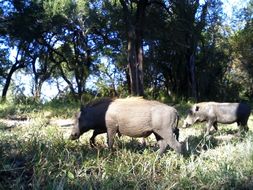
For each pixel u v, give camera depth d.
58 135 9.67
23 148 7.47
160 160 7.78
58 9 33.59
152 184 6.49
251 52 42.34
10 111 15.66
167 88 40.53
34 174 6.09
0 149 6.96
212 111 12.57
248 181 6.90
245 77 42.72
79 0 34.28
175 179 6.89
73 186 6.04
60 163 6.70
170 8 29.47
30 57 40.09
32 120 13.42
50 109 16.73
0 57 40.59
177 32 29.98
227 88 40.62
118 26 35.56
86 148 8.69
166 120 8.18
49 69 46.06
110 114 8.46
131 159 7.45
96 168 6.94
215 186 6.72
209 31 38.62
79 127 8.91
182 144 8.80
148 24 28.56
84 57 39.84
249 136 10.25
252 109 24.28
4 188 5.77
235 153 8.38
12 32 34.59
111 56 41.06
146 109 8.27
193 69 36.97
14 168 6.28
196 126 13.88
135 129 8.30
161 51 39.53
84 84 39.06
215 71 39.81
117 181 6.49
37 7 33.81
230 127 14.31
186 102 29.91
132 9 30.22
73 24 37.22
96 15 35.75
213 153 8.48
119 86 42.94
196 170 7.27
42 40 38.84
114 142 9.02
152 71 41.25
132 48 26.77
